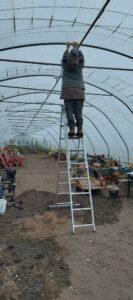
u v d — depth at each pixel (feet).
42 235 19.11
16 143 122.62
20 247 17.42
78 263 15.58
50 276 14.11
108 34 22.66
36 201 28.71
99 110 43.32
